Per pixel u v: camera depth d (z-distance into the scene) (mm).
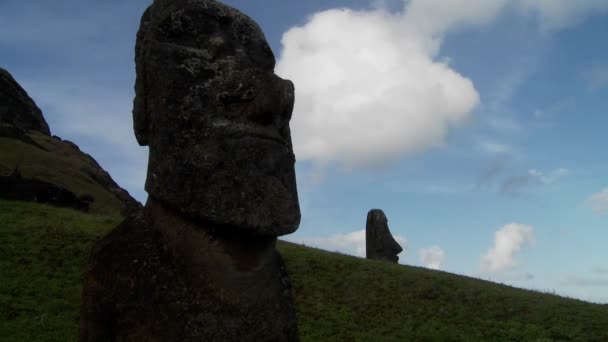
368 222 24266
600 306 14422
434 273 16391
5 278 11172
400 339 11594
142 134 4035
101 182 47031
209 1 4086
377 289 14352
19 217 16016
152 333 3316
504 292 14883
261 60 4121
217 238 3570
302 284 14164
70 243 13992
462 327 12445
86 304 3510
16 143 42312
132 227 3729
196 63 3809
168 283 3430
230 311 3457
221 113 3717
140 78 4062
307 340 10891
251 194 3561
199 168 3539
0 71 59562
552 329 12320
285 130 3975
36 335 8797
